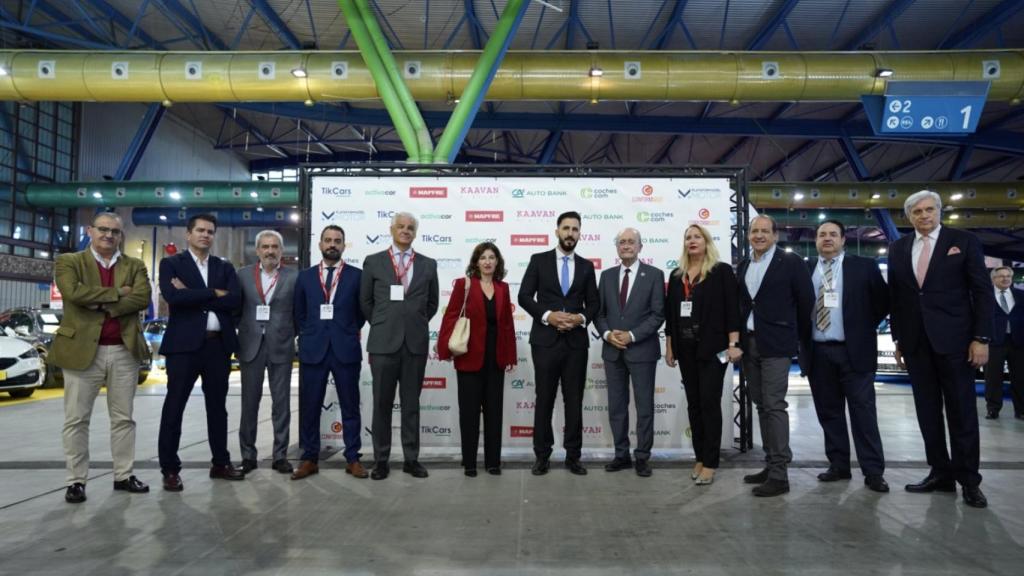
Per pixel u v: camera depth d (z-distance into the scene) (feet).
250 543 8.63
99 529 9.28
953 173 53.67
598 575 7.47
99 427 19.53
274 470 13.50
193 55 30.09
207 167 81.15
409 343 12.98
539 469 13.16
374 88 29.50
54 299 36.76
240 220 69.97
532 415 15.56
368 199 15.97
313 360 12.91
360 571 7.59
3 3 44.21
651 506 10.55
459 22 37.04
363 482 12.40
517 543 8.63
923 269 11.45
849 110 49.90
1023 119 48.14
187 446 16.69
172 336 11.93
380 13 36.68
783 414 11.57
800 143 61.46
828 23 37.19
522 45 40.32
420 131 25.11
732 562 7.88
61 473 13.14
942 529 9.23
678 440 15.51
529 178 16.06
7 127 55.16
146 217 68.33
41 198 55.67
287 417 13.53
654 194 15.97
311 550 8.34
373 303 13.26
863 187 54.08
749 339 12.39
